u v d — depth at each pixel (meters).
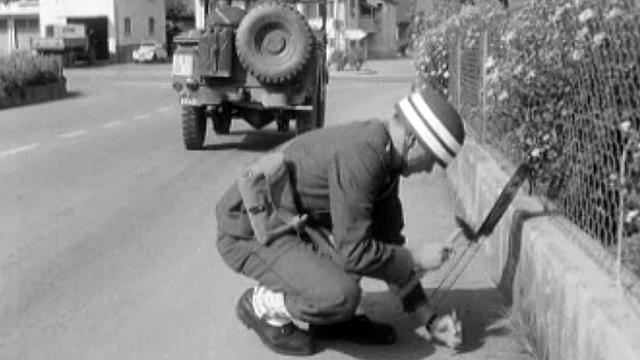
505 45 7.14
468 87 10.02
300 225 4.77
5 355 5.21
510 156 7.05
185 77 14.22
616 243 4.58
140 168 12.41
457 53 11.47
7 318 5.86
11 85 25.00
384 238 5.05
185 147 14.62
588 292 4.11
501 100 6.85
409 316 5.61
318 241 4.86
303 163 4.74
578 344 4.16
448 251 4.93
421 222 8.73
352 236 4.56
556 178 5.65
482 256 6.77
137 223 8.72
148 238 8.06
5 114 22.06
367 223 4.59
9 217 9.01
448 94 13.11
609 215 4.71
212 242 7.87
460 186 8.81
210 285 6.52
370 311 5.71
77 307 6.07
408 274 4.79
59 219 8.90
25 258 7.36
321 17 16.97
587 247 4.77
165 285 6.55
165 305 6.07
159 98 27.80
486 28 8.26
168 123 19.00
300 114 14.85
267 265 4.76
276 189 4.74
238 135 16.70
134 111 22.55
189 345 5.30
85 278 6.76
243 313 5.14
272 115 14.95
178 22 81.25
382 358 4.99
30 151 14.14
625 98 4.58
